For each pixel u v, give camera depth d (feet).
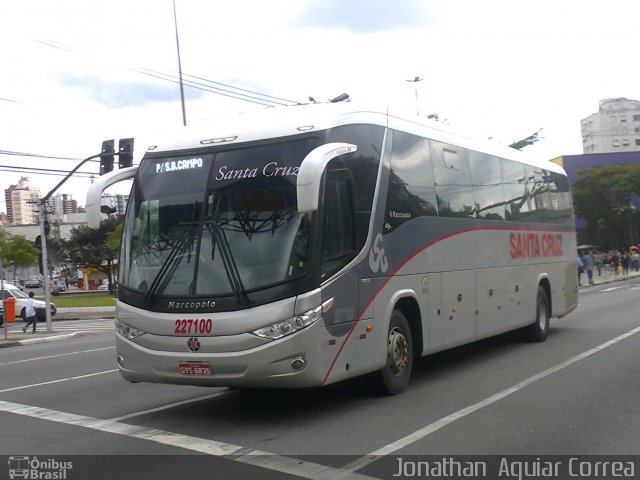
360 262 27.99
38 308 113.70
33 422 28.37
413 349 32.94
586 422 25.72
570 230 55.72
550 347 45.37
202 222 26.61
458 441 23.38
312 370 25.08
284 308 24.71
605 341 47.37
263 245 25.48
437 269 34.24
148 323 26.35
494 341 49.14
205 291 25.59
